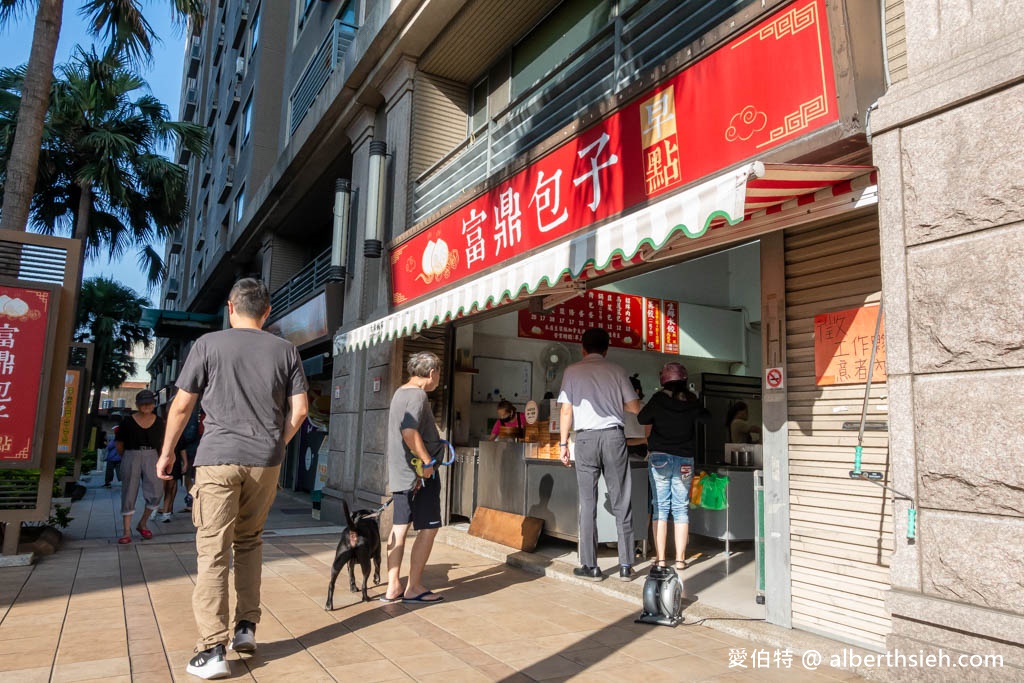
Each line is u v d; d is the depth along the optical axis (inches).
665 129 156.5
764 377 155.9
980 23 105.5
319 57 471.5
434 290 273.7
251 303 137.9
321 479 377.4
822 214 133.6
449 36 300.4
